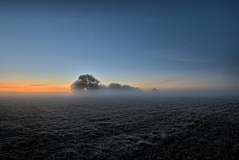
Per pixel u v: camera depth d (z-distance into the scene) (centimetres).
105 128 1923
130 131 1827
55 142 1409
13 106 4225
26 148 1262
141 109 3762
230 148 1274
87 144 1366
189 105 4734
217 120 2420
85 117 2669
